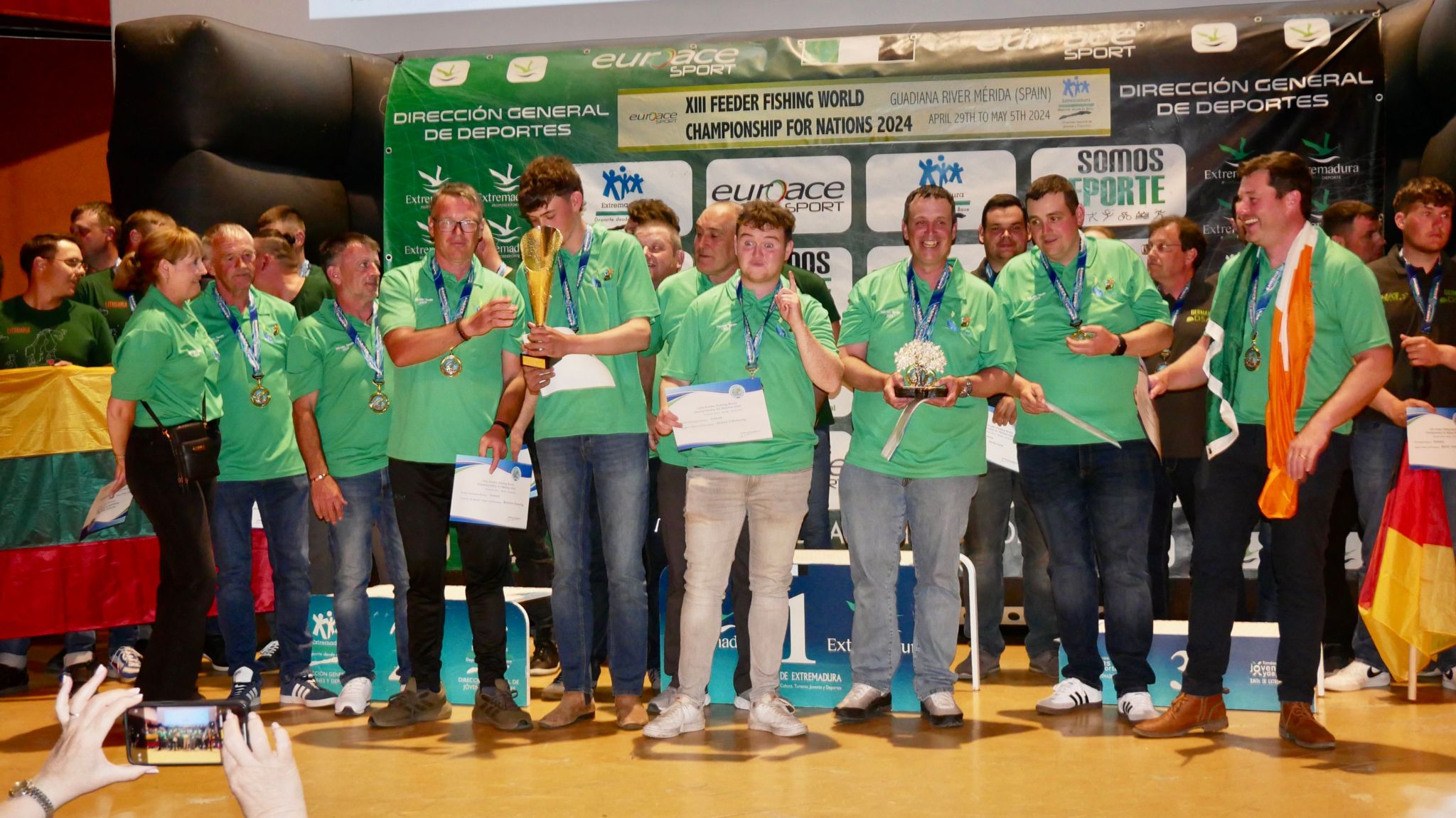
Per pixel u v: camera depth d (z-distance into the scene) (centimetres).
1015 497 457
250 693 416
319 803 290
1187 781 299
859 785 300
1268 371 333
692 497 359
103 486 458
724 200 559
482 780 310
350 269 404
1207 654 349
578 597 376
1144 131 536
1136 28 540
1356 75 523
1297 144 528
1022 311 384
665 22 579
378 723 376
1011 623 547
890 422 370
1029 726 367
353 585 404
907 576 396
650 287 375
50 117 748
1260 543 500
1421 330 415
